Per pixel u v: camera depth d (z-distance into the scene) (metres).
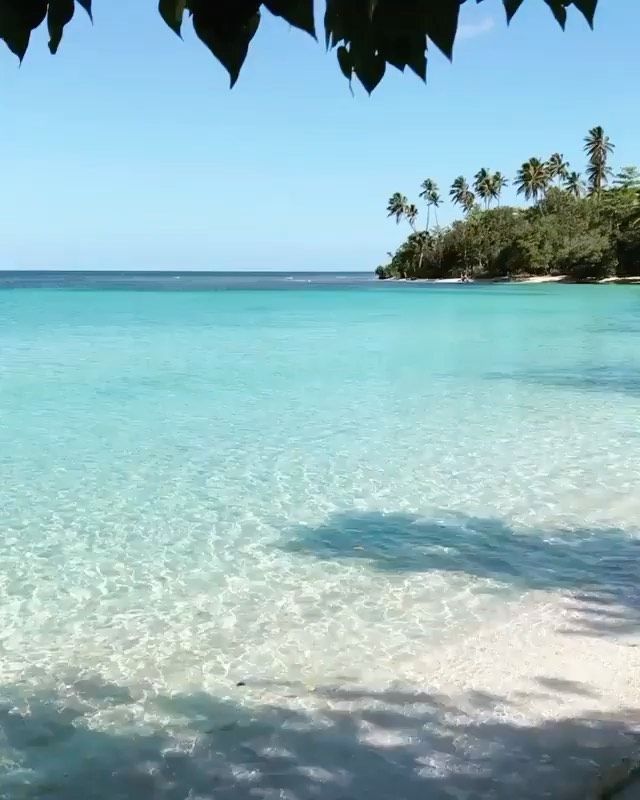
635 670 4.54
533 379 16.59
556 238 71.81
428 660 4.68
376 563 6.34
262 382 16.22
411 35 1.15
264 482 8.80
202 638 5.00
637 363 18.94
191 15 1.11
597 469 9.25
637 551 6.55
